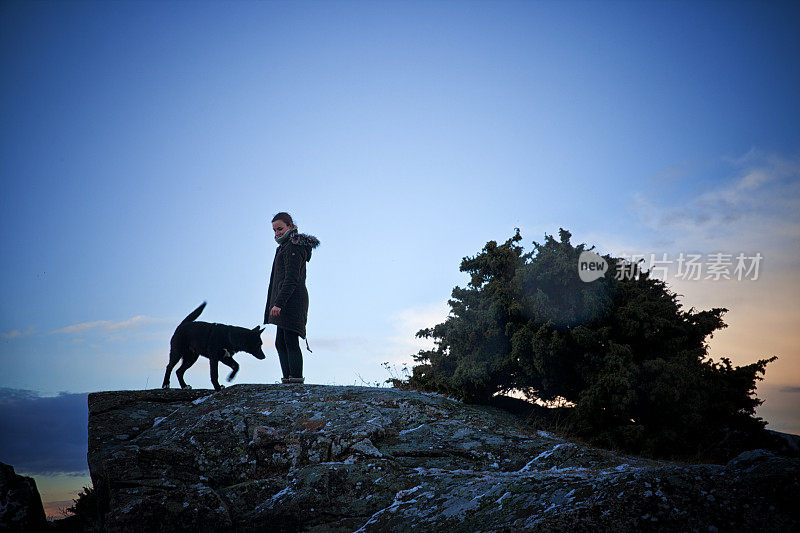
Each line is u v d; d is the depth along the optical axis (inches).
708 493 164.1
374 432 278.5
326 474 239.0
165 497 231.0
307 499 227.9
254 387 338.6
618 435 330.3
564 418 366.9
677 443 332.5
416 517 199.3
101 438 282.8
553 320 361.4
